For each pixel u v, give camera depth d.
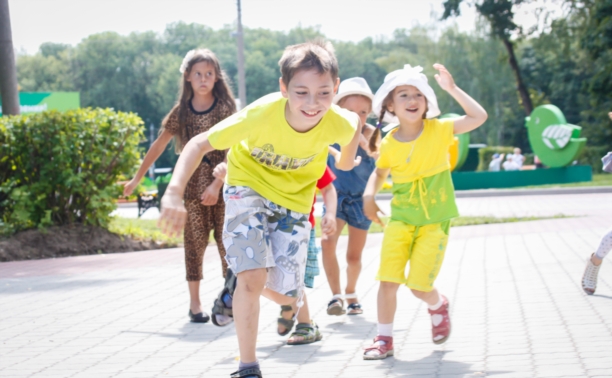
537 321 4.89
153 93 97.00
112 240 10.91
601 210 15.42
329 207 4.48
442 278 7.04
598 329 4.55
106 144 10.88
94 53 100.44
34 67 101.00
